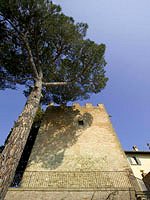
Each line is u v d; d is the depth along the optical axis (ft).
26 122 25.25
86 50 41.14
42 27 36.29
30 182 35.73
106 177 37.42
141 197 31.22
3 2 33.04
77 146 44.96
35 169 39.27
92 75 43.11
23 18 35.04
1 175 18.60
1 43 37.45
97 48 40.88
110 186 35.29
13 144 22.00
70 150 43.96
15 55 38.75
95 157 42.29
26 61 38.91
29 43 37.06
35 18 35.60
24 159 50.08
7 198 30.73
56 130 49.57
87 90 45.21
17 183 41.65
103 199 30.91
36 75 34.17
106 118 54.29
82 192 31.99
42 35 37.14
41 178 36.73
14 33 36.01
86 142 46.03
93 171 38.73
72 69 41.86
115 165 40.63
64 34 37.88
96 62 41.81
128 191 32.17
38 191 32.12
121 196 31.35
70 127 50.57
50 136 47.70
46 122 52.06
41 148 44.55
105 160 41.70
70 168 39.58
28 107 27.58
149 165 59.88
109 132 49.34
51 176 37.32
